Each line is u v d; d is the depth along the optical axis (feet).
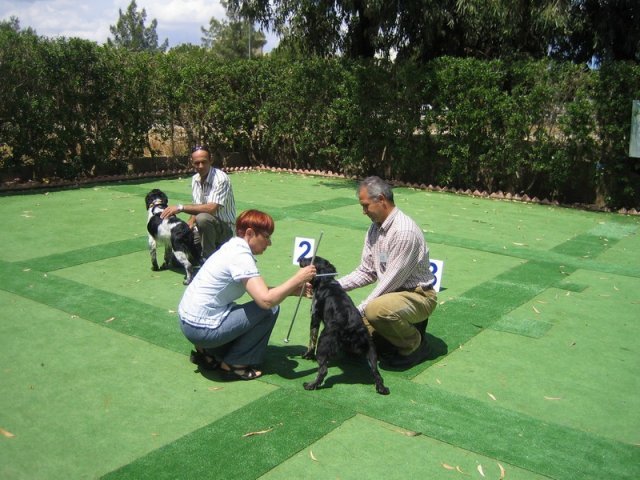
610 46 39.09
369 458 9.89
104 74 38.27
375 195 12.71
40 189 35.40
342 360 13.73
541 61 33.81
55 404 11.43
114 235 24.67
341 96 41.68
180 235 18.76
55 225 26.21
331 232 26.05
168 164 44.34
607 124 32.07
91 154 39.17
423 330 13.79
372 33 43.91
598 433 10.87
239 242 12.05
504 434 10.68
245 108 46.09
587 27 40.14
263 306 11.62
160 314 16.07
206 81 44.14
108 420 10.91
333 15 44.24
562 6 35.45
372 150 41.19
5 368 12.84
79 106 38.01
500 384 12.69
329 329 12.03
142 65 40.57
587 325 16.15
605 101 31.83
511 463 9.84
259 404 11.51
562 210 33.09
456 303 17.54
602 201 33.71
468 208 32.83
